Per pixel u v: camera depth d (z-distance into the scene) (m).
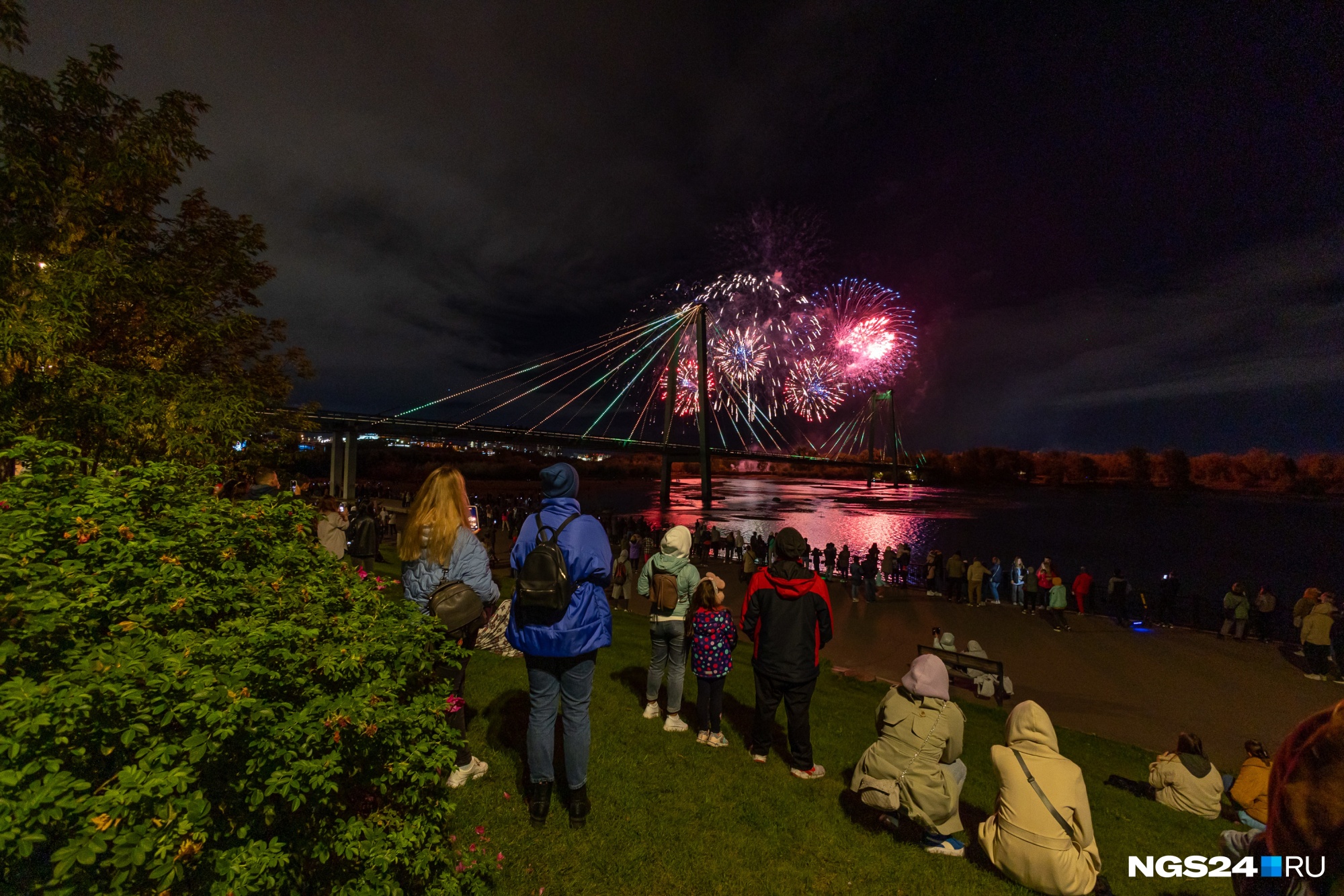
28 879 1.44
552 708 3.05
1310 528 79.06
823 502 103.19
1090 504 115.19
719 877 2.90
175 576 1.96
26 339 3.95
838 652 12.76
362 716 1.76
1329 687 11.35
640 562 20.16
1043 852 2.95
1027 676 11.69
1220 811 5.68
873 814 3.80
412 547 3.23
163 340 5.57
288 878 1.74
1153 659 12.98
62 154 5.08
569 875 2.71
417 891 2.10
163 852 1.41
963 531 60.06
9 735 1.34
